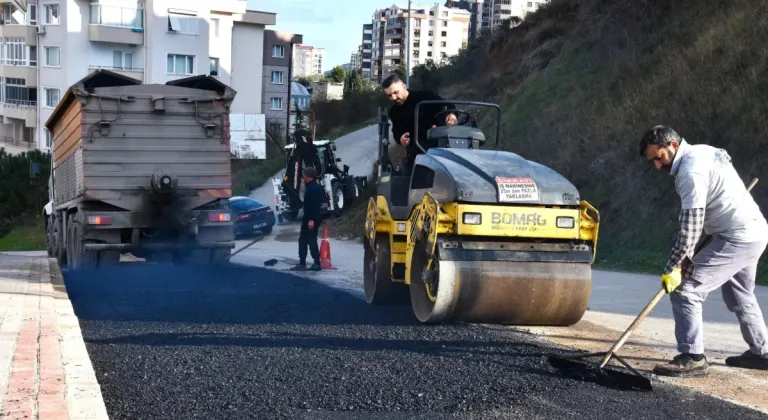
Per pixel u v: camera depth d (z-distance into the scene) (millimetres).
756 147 15992
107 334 7957
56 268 15445
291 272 15031
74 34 52188
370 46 182375
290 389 5656
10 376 5414
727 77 18172
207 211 14914
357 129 54531
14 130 59312
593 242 8039
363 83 91750
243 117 51156
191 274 14531
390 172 9914
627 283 12789
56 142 17547
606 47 24641
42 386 5176
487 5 146000
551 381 5879
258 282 13133
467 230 7656
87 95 14148
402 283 9609
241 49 60625
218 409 5180
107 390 5699
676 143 6105
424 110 9906
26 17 55438
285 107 75188
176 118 14703
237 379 5938
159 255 16156
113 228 14414
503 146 24812
